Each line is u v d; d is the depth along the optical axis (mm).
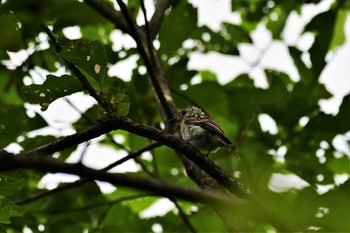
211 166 7223
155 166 12391
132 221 13625
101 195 13070
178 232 13516
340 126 11773
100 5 11695
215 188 10500
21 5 7145
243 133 11484
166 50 13195
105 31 13375
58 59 11609
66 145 6930
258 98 12711
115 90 6973
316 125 11867
